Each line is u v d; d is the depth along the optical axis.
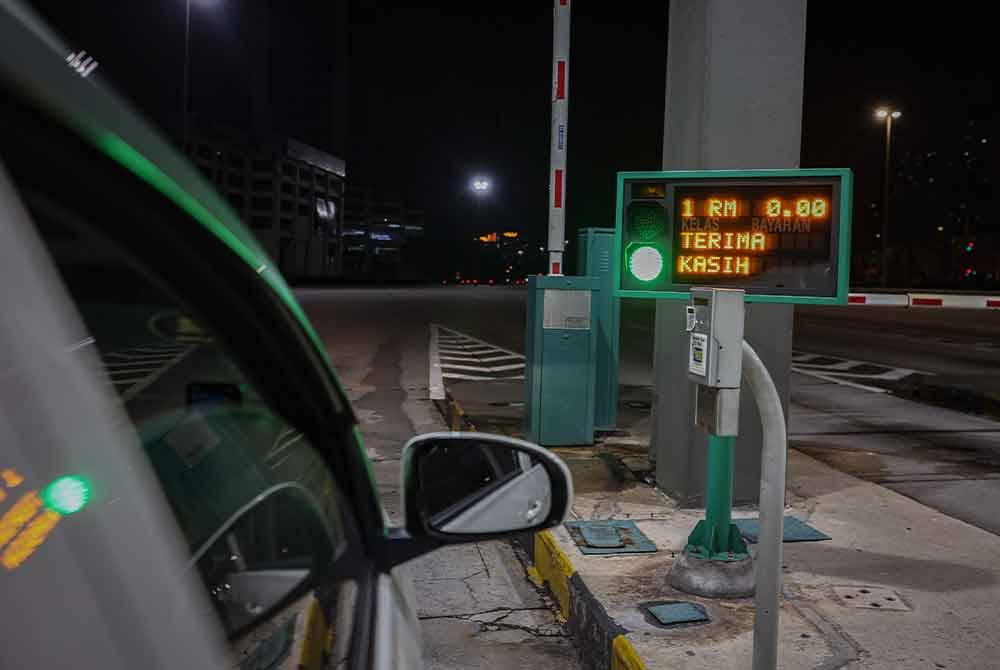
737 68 5.36
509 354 16.38
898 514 5.63
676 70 5.80
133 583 0.89
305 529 1.51
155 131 1.15
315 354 1.66
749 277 4.53
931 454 7.94
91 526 0.86
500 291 54.09
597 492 6.09
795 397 11.50
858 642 3.68
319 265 157.38
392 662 1.57
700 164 5.40
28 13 0.85
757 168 5.41
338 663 1.37
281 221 138.12
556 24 7.36
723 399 3.04
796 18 5.39
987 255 91.31
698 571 4.18
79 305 1.00
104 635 0.81
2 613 0.71
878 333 22.91
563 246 7.61
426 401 11.07
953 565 4.66
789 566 4.63
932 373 14.20
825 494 6.12
